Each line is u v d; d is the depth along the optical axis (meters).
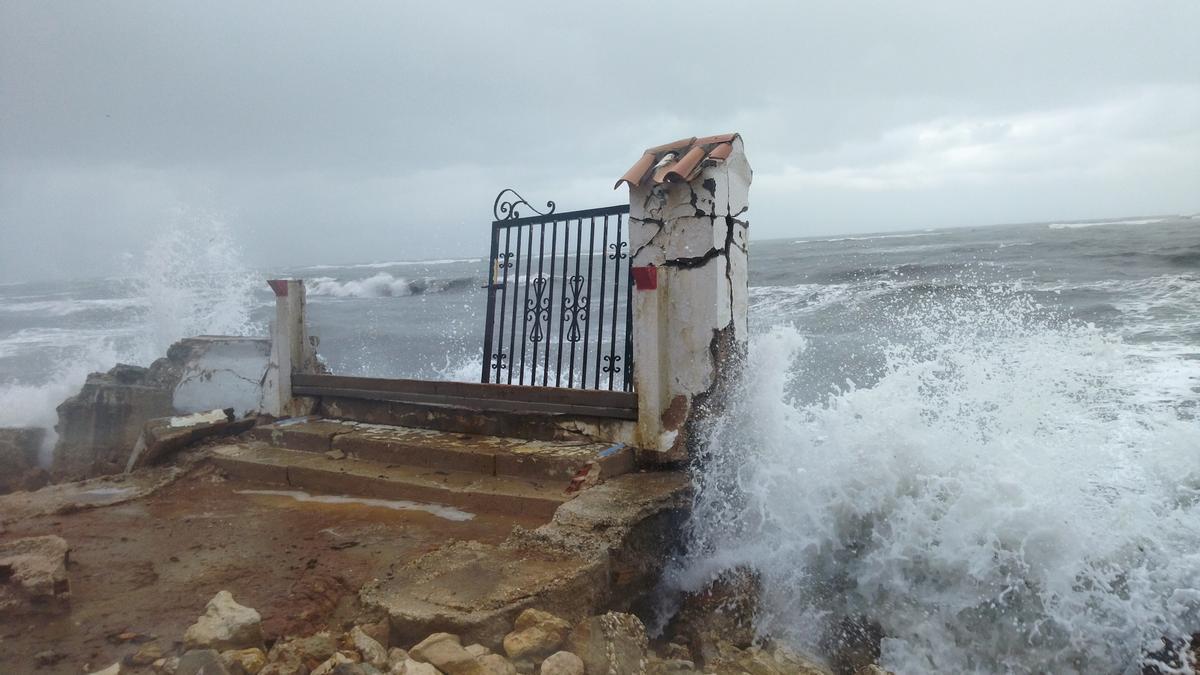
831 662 4.32
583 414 5.42
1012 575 4.25
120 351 13.98
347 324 20.12
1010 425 4.93
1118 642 3.97
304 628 3.23
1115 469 4.70
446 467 5.42
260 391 6.89
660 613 4.45
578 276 5.61
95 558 4.13
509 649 2.99
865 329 12.60
